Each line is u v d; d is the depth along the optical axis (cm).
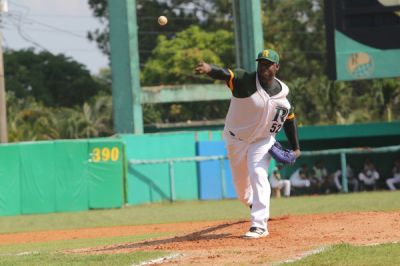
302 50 13088
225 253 2005
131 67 6272
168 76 11544
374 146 7719
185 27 12788
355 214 2791
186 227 3684
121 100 6325
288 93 2242
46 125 11306
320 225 2512
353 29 6266
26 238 3588
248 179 2430
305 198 5712
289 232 2384
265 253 1977
